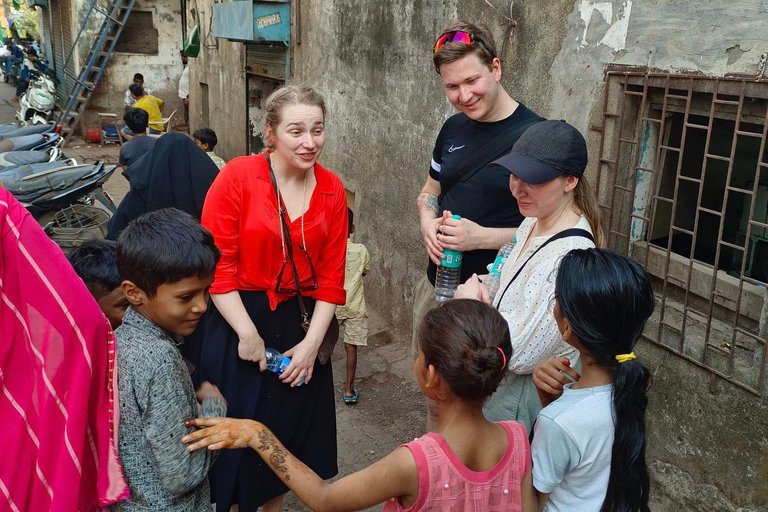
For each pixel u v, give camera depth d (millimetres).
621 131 3189
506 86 3898
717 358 2852
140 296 1733
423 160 4848
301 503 3398
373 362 5023
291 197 2570
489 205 2779
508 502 1674
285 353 2662
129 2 14719
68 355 1535
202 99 12242
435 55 2707
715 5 2662
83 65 15016
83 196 6723
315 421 2861
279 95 2432
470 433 1626
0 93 22750
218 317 2646
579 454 1726
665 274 3076
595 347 1699
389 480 1586
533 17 3637
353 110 5836
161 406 1695
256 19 6820
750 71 2568
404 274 5270
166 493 1734
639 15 3002
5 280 1480
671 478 3129
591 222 2318
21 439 1529
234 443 1812
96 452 1632
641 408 1714
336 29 5992
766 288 2670
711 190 3566
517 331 2213
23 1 29828
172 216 1788
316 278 2713
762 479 2697
